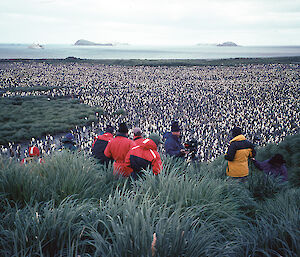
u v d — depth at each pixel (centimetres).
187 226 246
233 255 263
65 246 254
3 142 1908
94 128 2448
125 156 501
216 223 315
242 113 3045
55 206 332
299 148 791
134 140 492
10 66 8256
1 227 259
